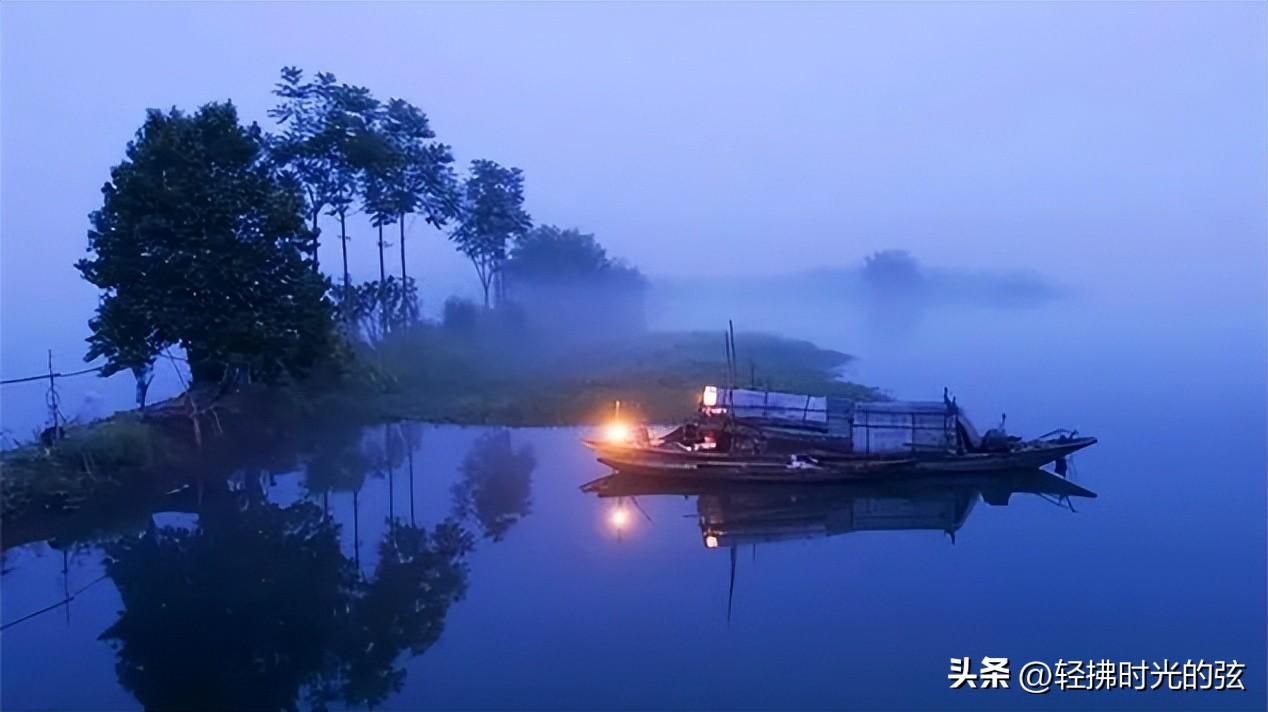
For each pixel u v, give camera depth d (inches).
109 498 1100.5
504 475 1321.4
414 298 2142.0
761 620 797.9
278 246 1355.8
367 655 745.6
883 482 1208.2
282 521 1116.5
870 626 781.3
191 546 1031.0
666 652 733.3
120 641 779.4
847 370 2198.6
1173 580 873.5
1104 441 1471.5
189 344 1243.8
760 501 1198.9
